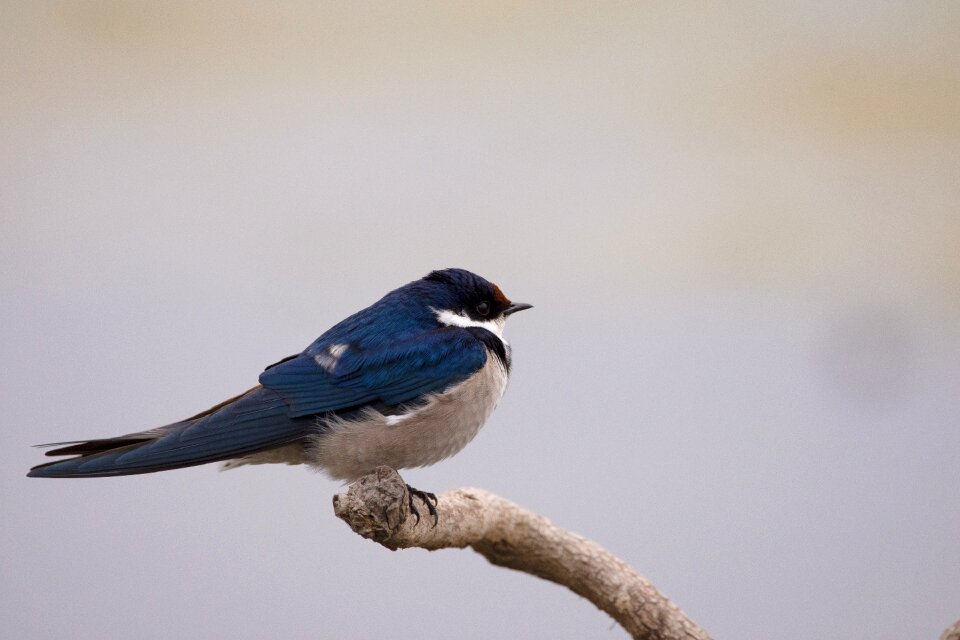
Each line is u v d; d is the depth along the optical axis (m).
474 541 3.88
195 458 3.91
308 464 3.93
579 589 3.89
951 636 3.82
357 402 3.93
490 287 3.96
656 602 3.88
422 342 3.93
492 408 3.94
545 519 3.89
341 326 3.94
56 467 3.90
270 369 3.93
